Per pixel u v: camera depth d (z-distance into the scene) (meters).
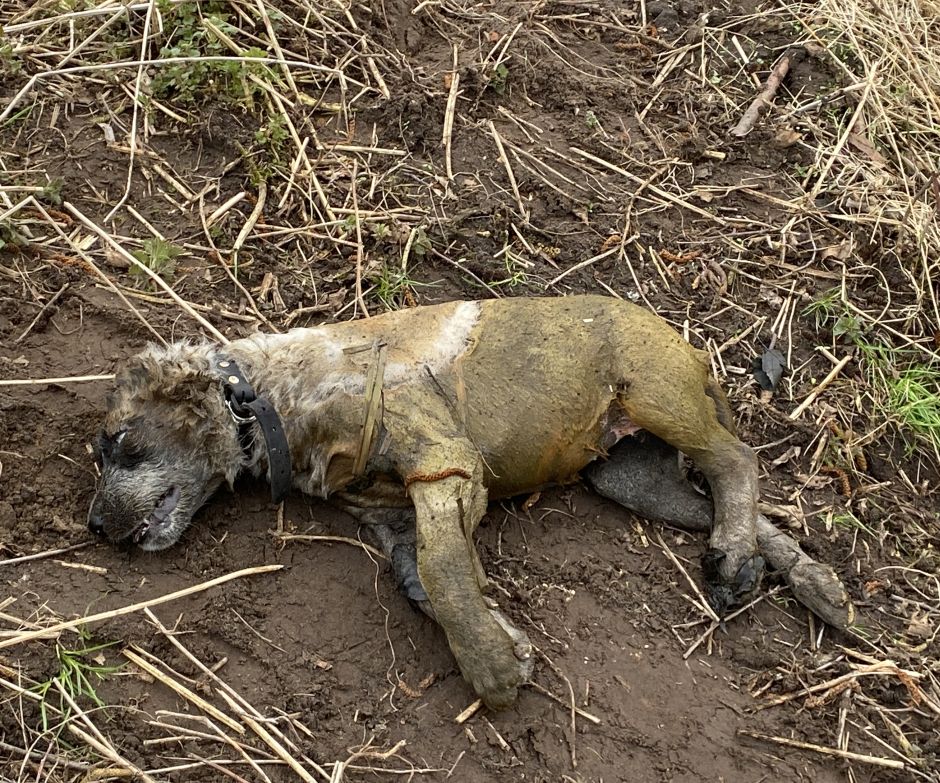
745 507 1.48
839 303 1.73
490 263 1.72
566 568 1.48
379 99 1.86
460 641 1.35
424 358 1.45
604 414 1.48
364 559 1.46
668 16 2.08
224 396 1.45
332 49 1.90
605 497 1.53
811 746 1.38
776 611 1.47
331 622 1.42
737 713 1.39
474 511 1.41
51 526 1.44
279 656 1.39
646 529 1.52
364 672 1.39
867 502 1.57
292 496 1.50
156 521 1.44
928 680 1.43
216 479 1.48
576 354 1.47
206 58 1.74
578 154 1.86
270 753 1.34
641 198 1.83
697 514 1.51
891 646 1.45
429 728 1.36
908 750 1.38
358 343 1.47
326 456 1.45
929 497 1.60
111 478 1.44
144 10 1.83
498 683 1.35
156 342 1.58
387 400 1.43
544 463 1.47
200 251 1.68
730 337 1.69
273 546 1.46
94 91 1.79
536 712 1.38
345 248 1.71
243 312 1.63
